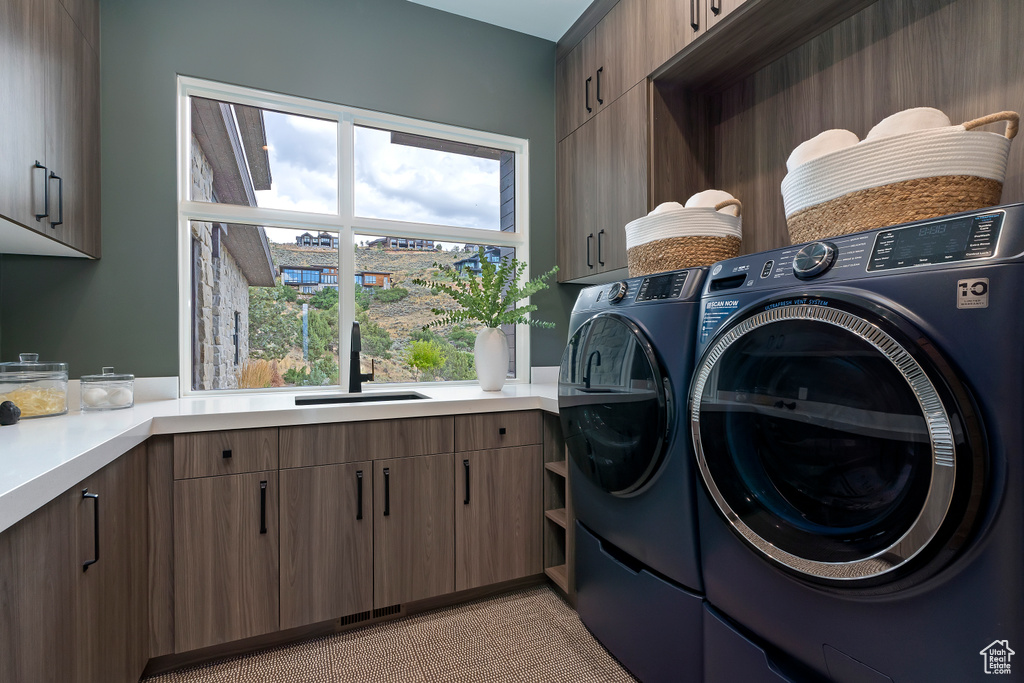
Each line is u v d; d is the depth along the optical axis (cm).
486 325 242
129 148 200
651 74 207
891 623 81
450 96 258
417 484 189
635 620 146
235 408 174
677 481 126
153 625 154
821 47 178
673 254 156
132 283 200
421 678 155
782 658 103
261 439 167
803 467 95
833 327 87
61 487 95
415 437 189
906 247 82
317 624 178
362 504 180
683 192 216
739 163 211
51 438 122
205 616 159
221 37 214
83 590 108
